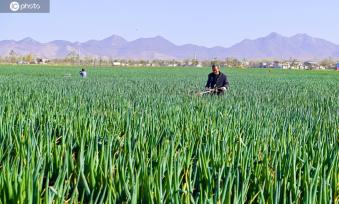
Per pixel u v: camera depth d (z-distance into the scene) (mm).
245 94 23625
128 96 19516
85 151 6855
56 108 12344
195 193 5531
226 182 4582
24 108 12258
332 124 10617
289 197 4832
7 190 4582
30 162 5664
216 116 11109
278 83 43062
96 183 5379
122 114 10992
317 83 45000
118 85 31953
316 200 4801
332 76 77312
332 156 6418
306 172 5539
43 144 6836
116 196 4844
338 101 20547
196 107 13688
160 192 4578
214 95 18406
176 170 5250
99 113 11234
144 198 4684
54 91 21000
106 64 185875
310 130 9086
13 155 6824
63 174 4789
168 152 5820
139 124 8570
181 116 10820
